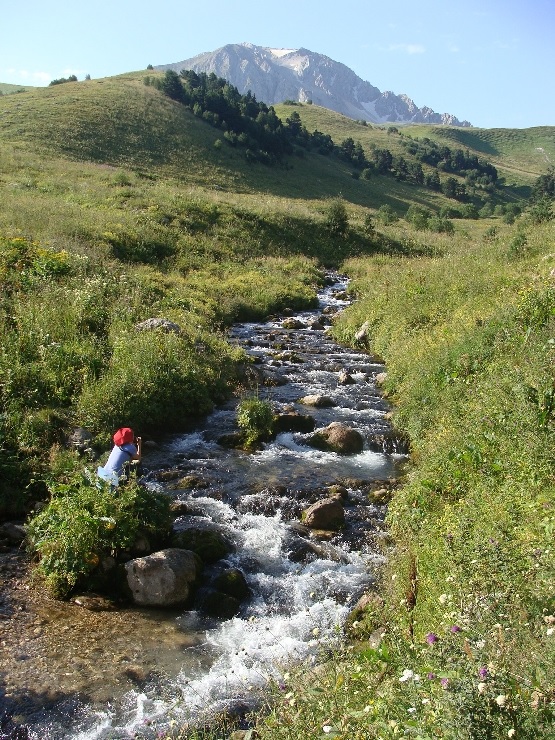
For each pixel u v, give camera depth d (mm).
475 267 19781
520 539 5828
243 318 23844
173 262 27609
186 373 13102
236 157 79812
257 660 5953
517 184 141000
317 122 147375
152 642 6215
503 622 4238
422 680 3865
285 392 14789
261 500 9352
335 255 39344
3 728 4988
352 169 106438
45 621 6434
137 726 5051
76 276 17828
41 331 12773
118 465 8438
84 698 5359
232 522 8719
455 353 12352
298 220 41500
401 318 18125
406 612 5645
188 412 12688
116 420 11078
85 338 13523
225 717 5133
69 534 7172
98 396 11258
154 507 7977
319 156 104562
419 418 11578
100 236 25547
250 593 7160
